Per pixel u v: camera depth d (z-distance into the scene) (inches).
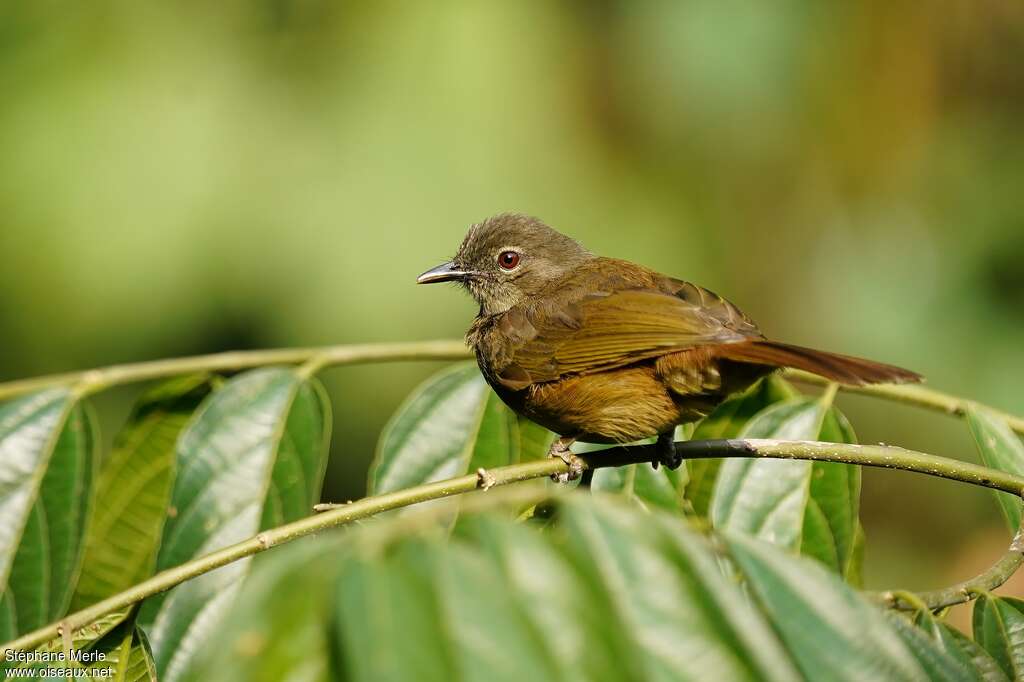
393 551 126.0
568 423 287.7
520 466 230.2
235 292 522.0
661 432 279.3
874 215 565.6
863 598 145.6
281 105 536.1
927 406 265.4
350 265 512.7
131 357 533.6
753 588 144.5
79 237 516.4
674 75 540.4
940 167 564.7
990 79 560.4
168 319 524.7
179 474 258.2
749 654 127.1
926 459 228.8
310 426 265.7
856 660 140.1
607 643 124.7
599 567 129.1
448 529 175.0
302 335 519.2
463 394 277.9
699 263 552.4
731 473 260.1
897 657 140.7
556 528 225.3
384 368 541.6
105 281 517.3
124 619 215.2
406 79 530.6
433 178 518.3
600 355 277.1
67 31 543.5
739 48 539.5
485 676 116.2
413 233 514.0
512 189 522.0
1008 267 557.3
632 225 539.8
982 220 559.5
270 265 516.7
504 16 537.6
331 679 118.0
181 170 520.7
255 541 204.1
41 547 252.1
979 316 552.4
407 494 217.9
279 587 122.2
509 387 286.8
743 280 564.1
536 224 354.9
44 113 532.4
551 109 535.5
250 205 520.1
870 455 231.0
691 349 266.2
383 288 512.1
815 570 146.7
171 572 203.9
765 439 248.1
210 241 516.7
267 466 260.4
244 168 523.8
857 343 555.2
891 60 551.2
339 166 522.9
